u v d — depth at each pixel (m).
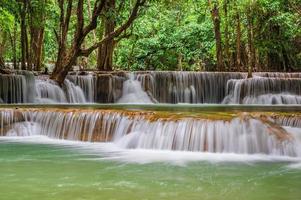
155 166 8.03
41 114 12.22
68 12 20.62
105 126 11.07
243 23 30.45
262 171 7.58
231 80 22.09
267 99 21.22
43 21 24.00
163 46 33.72
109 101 21.39
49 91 20.12
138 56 34.38
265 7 28.67
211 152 9.52
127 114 10.81
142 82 21.92
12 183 6.61
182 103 21.72
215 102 22.12
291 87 21.53
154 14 33.22
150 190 6.14
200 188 6.28
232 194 5.93
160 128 10.11
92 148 10.18
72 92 20.75
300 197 5.76
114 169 7.75
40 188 6.27
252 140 9.35
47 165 8.14
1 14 25.02
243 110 14.02
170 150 9.84
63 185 6.47
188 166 8.05
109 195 5.83
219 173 7.40
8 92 19.30
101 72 22.14
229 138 9.50
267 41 30.44
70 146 10.51
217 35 27.20
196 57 34.28
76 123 11.48
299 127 9.62
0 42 33.50
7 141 11.30
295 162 8.47
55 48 38.28
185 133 9.81
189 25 33.75
